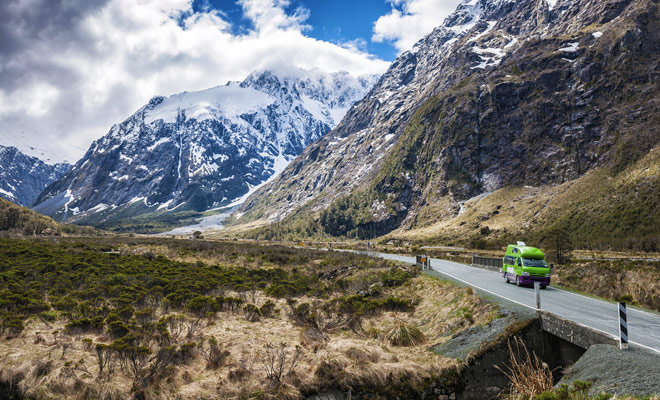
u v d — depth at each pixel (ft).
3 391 44.24
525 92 547.49
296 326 64.80
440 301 69.15
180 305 75.92
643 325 45.55
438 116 636.07
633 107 428.97
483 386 43.52
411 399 43.62
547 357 44.98
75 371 46.21
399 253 233.96
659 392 27.22
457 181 521.24
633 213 307.58
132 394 42.80
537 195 428.56
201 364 50.11
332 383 45.93
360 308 69.62
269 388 44.96
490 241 323.78
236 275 114.32
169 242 255.50
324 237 593.01
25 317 64.49
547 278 77.61
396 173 626.64
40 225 317.63
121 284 92.12
